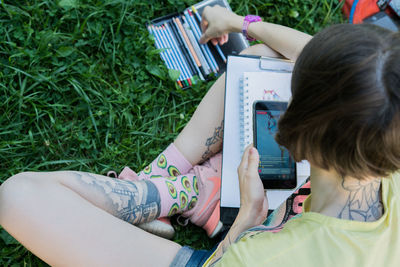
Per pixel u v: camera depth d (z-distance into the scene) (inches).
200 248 71.7
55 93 70.7
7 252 62.7
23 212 47.0
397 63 23.8
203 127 64.7
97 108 72.4
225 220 59.4
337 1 88.4
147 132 74.6
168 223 65.4
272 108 55.4
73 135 70.3
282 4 85.4
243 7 83.1
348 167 27.7
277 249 32.5
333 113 25.2
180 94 77.2
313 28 87.2
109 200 54.2
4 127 67.1
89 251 47.0
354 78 23.9
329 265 30.5
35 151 68.2
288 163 56.1
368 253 30.5
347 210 32.3
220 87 63.9
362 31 25.1
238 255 33.5
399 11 83.3
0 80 68.1
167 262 48.5
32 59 69.2
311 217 32.5
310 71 25.8
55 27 72.9
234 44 78.3
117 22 74.6
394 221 32.2
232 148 59.4
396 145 25.6
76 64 72.4
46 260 48.3
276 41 64.3
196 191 64.6
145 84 75.4
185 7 80.7
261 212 49.9
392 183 33.9
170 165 65.9
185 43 77.4
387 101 24.0
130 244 48.2
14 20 69.9
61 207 47.8
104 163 71.2
